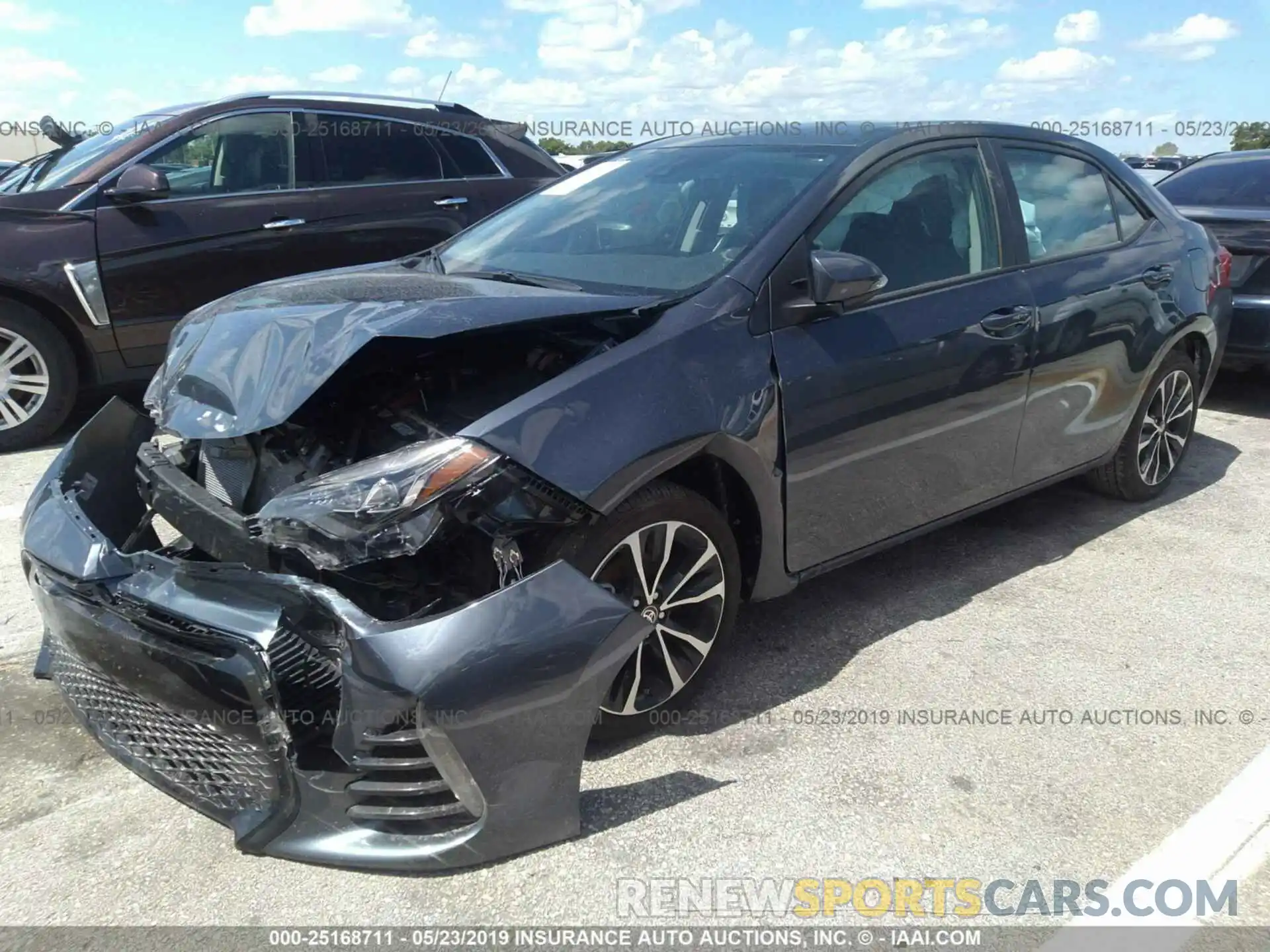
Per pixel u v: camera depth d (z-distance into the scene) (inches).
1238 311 238.4
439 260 147.3
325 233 231.6
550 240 139.9
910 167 137.5
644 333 107.6
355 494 88.4
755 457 111.5
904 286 131.3
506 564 92.4
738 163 138.6
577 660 89.0
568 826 93.4
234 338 105.0
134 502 120.3
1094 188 168.2
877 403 124.3
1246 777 108.0
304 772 89.4
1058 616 144.8
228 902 88.0
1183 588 154.6
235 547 98.0
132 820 98.7
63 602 96.4
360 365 101.7
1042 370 148.5
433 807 89.2
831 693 123.0
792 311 117.3
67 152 234.5
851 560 131.6
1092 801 103.8
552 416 96.3
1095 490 190.2
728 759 109.3
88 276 205.8
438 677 83.4
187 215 216.2
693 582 112.0
